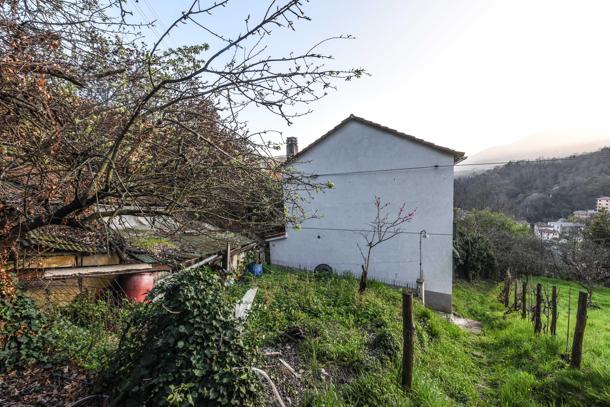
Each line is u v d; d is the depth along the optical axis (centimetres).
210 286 326
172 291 309
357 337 524
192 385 258
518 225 2202
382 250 1134
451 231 1047
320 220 1236
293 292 778
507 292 1097
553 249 1873
